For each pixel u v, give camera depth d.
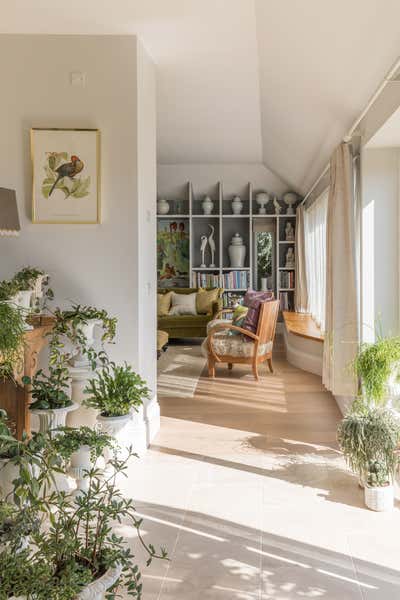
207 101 5.84
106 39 3.79
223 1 3.41
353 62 3.47
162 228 9.99
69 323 3.44
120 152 3.80
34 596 1.33
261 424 4.45
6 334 2.47
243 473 3.40
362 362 3.37
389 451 2.90
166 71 4.74
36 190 3.79
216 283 9.78
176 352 8.06
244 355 6.13
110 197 3.81
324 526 2.69
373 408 3.15
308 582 2.21
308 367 6.59
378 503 2.85
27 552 1.49
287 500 3.00
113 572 1.53
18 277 3.48
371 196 4.07
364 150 4.07
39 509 1.60
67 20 3.57
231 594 2.13
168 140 7.87
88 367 3.38
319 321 7.42
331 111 4.57
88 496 1.71
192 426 4.41
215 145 8.16
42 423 2.88
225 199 10.05
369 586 2.19
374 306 4.11
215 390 5.64
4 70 3.78
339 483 3.24
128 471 3.44
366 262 4.11
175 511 2.86
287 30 3.60
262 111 6.19
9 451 1.91
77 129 3.77
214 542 2.54
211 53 4.29
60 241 3.83
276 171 9.33
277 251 9.77
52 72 3.78
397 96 3.09
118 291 3.83
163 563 2.35
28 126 3.79
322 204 7.15
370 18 2.86
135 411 3.66
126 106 3.78
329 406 4.98
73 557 1.51
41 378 3.86
